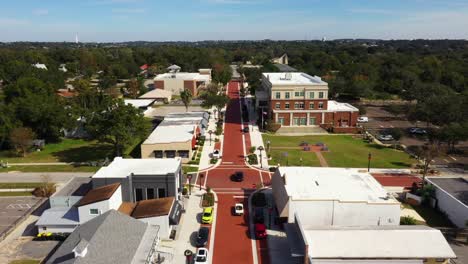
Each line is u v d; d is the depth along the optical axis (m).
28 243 42.09
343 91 139.62
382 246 34.28
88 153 76.88
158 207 44.34
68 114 86.06
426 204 52.47
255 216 46.47
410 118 95.19
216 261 38.66
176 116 96.44
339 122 97.94
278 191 49.25
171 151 70.25
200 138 82.75
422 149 69.00
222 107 111.38
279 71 167.12
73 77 189.75
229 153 75.69
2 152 77.50
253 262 38.53
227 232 44.56
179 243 41.91
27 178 63.00
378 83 152.62
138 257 34.09
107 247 33.69
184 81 145.38
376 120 107.38
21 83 92.25
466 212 44.47
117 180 47.69
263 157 73.06
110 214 38.72
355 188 47.06
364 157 73.44
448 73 152.75
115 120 66.12
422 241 34.75
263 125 97.44
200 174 63.50
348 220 43.47
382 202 43.09
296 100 96.50
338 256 33.31
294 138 88.06
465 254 39.56
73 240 35.81
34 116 79.69
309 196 44.22
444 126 80.44
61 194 49.56
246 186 58.62
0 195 56.09
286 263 38.31
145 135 72.38
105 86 145.12
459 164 69.25
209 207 49.25
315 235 35.47
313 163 69.69
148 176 48.34
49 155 75.81
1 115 76.00
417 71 162.75
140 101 122.88
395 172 64.88
